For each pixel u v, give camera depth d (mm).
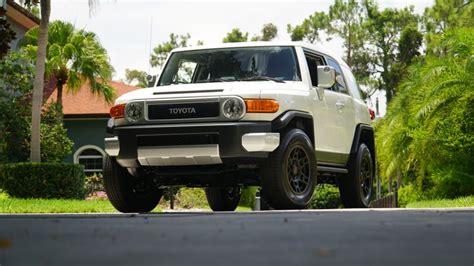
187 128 8484
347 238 3523
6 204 15406
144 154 8672
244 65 9453
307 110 9070
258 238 3527
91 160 33344
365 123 10945
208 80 9492
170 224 4754
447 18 42938
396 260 2525
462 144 22328
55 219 5625
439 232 3865
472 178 22406
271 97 8523
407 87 29781
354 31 57031
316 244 3201
